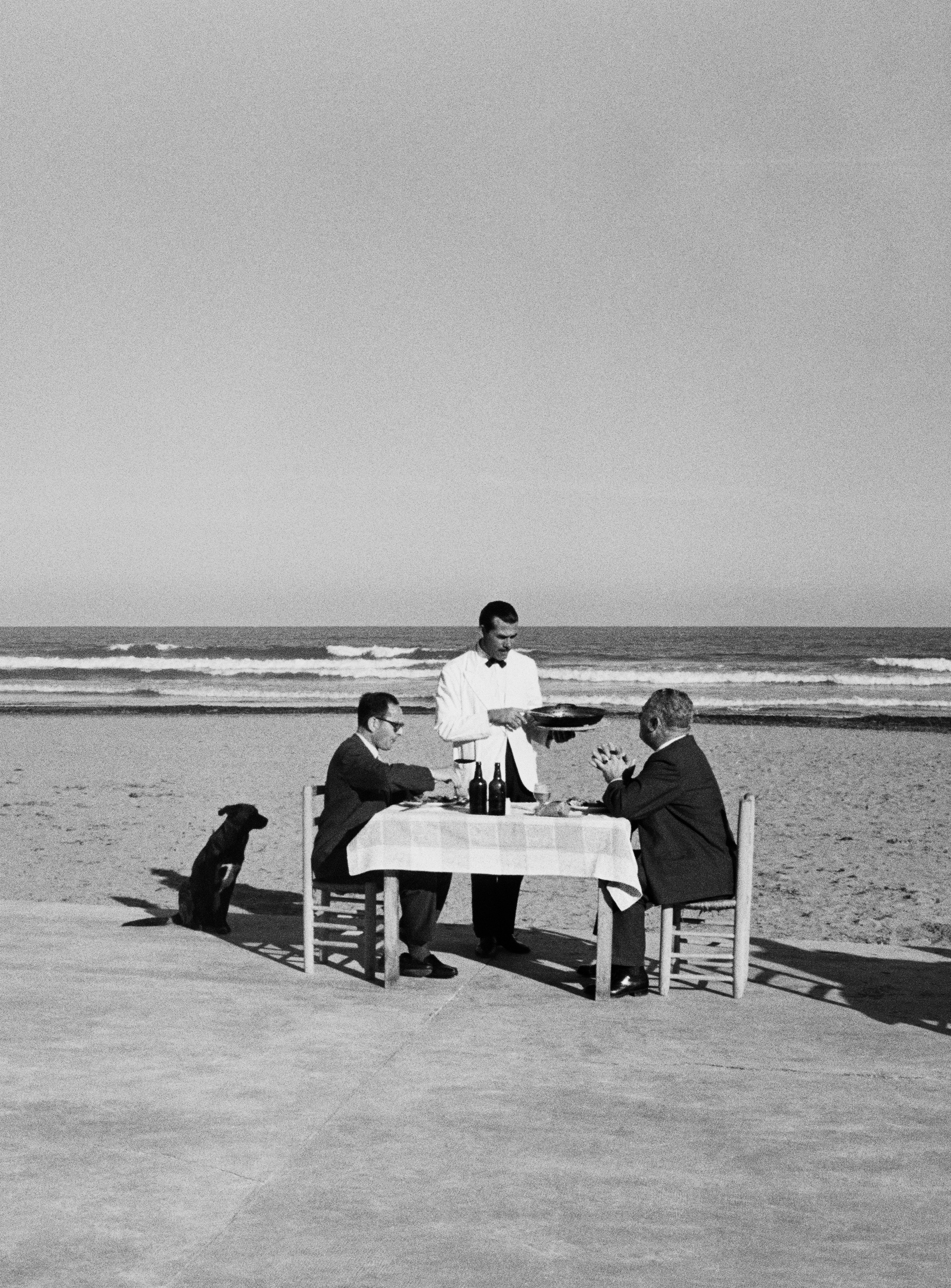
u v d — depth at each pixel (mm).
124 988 6082
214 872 7387
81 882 10070
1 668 49219
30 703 34125
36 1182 3789
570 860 5832
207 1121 4312
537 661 55969
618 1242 3438
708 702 34375
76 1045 5156
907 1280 3238
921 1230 3545
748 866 5988
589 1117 4402
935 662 50906
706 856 6035
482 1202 3688
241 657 61344
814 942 7453
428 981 6309
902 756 20375
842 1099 4645
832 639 88625
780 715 29625
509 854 5887
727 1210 3660
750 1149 4133
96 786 16703
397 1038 5312
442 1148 4094
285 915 8398
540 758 19734
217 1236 3443
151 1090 4613
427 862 5969
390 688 39812
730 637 93938
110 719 28391
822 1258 3355
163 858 11258
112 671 49562
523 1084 4746
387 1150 4074
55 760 19938
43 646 79875
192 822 13445
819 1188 3830
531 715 6117
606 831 5801
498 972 6527
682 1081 4816
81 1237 3430
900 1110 4531
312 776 17656
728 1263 3320
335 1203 3664
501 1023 5559
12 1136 4160
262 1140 4141
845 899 9508
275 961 6703
